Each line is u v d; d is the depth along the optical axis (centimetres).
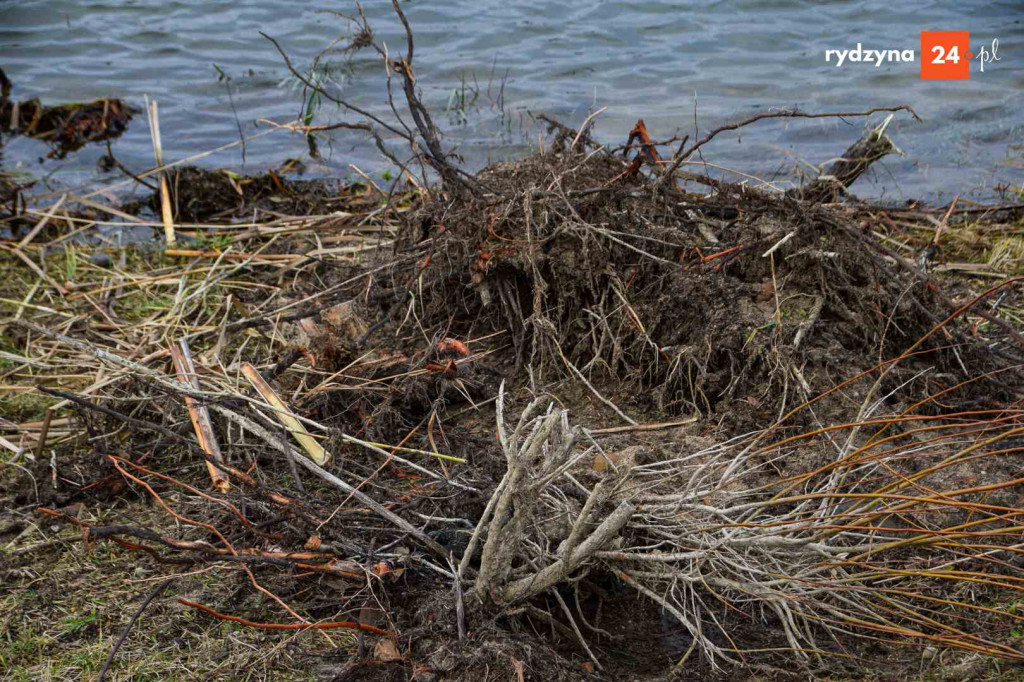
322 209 646
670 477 330
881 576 304
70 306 500
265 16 1102
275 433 366
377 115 839
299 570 306
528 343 443
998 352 427
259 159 753
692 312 414
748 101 861
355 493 316
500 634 274
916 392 399
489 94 878
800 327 401
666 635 299
